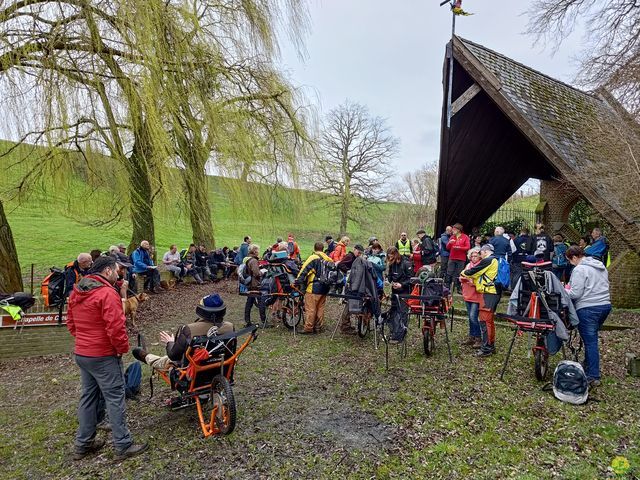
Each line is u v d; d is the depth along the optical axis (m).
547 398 5.21
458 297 10.99
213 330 4.49
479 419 4.74
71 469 4.01
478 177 13.71
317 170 15.77
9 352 7.59
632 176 7.73
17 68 8.64
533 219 19.17
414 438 4.37
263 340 8.15
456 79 10.80
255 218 14.43
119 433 4.10
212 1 12.49
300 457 4.06
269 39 13.11
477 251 6.97
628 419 4.62
